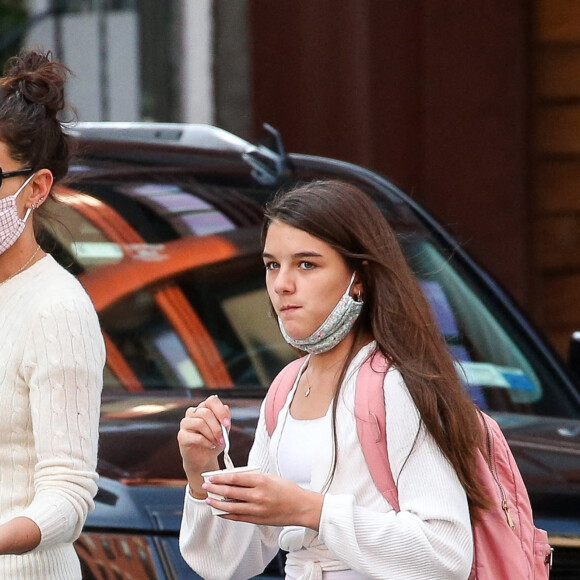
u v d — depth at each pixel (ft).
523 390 53.57
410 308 32.68
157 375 50.11
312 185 33.45
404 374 31.71
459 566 30.99
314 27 100.78
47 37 111.14
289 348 52.19
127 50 108.06
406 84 100.83
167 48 106.52
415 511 31.01
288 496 30.60
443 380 31.94
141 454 41.22
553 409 53.11
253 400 46.85
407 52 100.53
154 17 106.93
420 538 30.60
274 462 33.12
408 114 100.99
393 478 31.48
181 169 56.75
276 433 33.37
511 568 32.14
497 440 33.73
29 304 32.37
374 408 31.48
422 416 31.27
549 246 105.29
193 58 104.42
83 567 38.40
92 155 56.29
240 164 57.62
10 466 32.07
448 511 31.01
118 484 39.86
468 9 100.12
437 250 56.65
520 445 44.42
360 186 57.77
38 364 31.73
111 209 53.72
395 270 32.83
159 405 45.93
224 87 103.91
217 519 34.09
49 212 36.42
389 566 30.55
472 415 32.09
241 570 35.04
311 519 30.71
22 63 34.22
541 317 105.50
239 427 43.11
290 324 32.60
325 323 32.40
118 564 38.32
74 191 53.62
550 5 102.94
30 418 32.14
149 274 52.34
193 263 53.06
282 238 32.55
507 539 32.30
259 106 102.27
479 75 100.73
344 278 32.55
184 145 58.44
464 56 100.42
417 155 101.30
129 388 49.32
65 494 30.99
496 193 101.65
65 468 31.27
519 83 101.14
